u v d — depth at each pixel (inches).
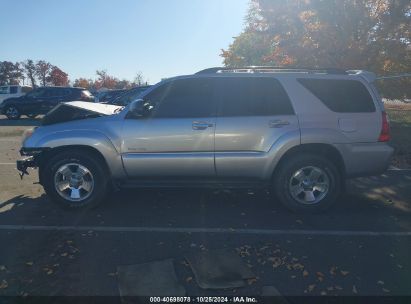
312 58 525.7
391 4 497.7
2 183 280.7
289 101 212.5
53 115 226.1
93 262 159.2
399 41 521.0
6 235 187.0
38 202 237.9
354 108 214.4
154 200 241.1
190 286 140.8
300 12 530.0
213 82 215.5
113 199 243.1
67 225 200.2
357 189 265.1
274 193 217.9
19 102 855.7
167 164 213.0
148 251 169.2
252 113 211.8
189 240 181.2
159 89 216.1
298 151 215.2
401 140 454.0
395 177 297.0
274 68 222.2
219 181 217.2
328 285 141.8
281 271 151.5
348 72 227.1
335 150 212.2
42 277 147.4
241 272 149.6
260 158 209.8
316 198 215.2
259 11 568.1
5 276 148.1
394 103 831.1
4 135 555.5
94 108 232.1
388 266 156.2
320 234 188.4
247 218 210.8
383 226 199.0
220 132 209.8
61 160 216.7
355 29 516.7
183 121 211.5
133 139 212.8
